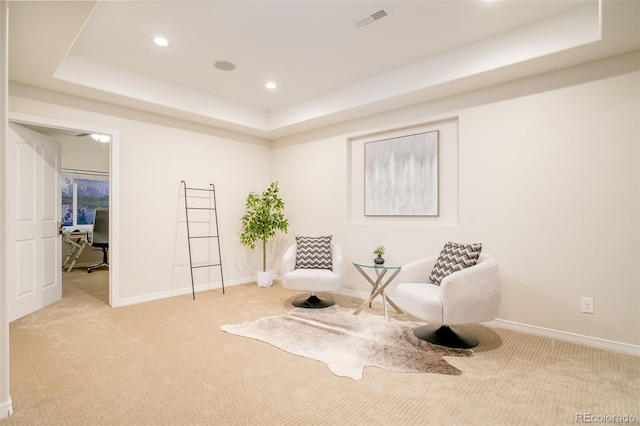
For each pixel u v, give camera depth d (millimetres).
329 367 2336
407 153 4023
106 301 4066
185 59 3398
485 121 3338
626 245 2613
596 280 2727
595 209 2744
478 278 2643
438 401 1923
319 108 4355
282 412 1814
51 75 3066
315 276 3713
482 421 1739
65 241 6441
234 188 5141
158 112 4176
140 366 2340
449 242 3285
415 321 3344
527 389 2049
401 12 2607
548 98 2982
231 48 3178
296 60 3426
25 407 1839
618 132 2658
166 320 3354
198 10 2576
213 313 3600
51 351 2580
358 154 4551
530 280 3043
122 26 2793
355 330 3076
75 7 2094
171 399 1932
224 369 2303
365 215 4430
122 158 3955
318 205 4910
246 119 4801
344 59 3404
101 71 3434
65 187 6793
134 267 4039
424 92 3498
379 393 2008
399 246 4004
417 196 3920
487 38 2982
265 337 2889
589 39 2482
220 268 4887
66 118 3529
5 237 1772
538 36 2715
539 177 3012
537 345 2750
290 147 5336
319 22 2748
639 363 2404
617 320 2637
